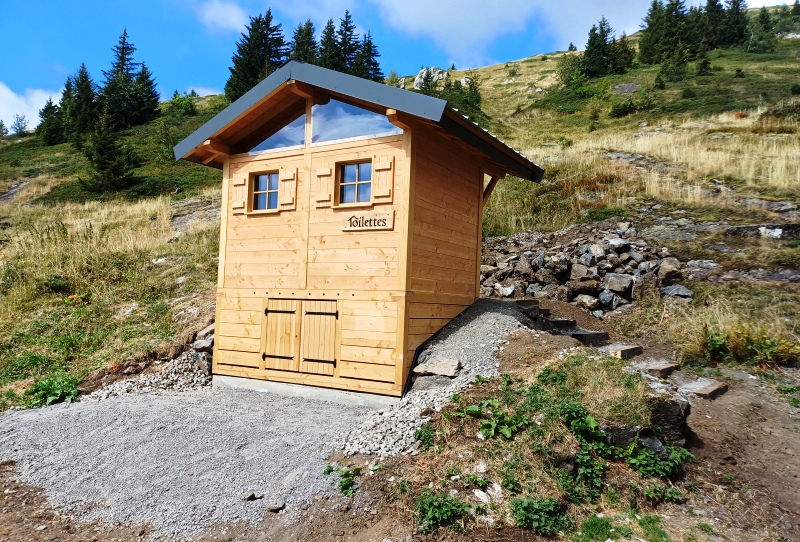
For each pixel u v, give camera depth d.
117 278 13.77
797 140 19.84
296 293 7.90
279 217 8.21
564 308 10.58
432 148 7.85
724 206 14.21
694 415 6.63
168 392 8.41
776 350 8.29
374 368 7.15
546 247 13.41
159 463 5.37
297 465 5.20
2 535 4.34
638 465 5.07
